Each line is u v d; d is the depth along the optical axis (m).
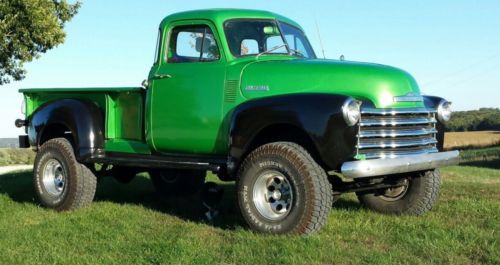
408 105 5.53
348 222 5.79
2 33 16.00
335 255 4.54
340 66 5.60
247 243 4.99
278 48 6.41
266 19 6.50
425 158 5.48
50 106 7.36
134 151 6.77
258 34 6.37
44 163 7.21
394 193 6.41
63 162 7.01
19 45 16.38
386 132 5.29
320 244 4.85
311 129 5.08
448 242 4.84
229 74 5.96
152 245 4.98
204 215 6.33
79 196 6.95
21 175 11.77
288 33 6.64
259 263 4.39
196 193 8.29
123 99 6.97
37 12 16.36
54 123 7.26
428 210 6.28
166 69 6.43
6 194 8.24
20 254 4.82
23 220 6.36
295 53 6.53
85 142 6.88
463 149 39.78
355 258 4.47
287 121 5.21
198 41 6.30
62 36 17.36
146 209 6.94
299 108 5.16
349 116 4.98
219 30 6.15
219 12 6.29
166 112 6.36
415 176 6.11
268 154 5.30
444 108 5.92
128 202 7.59
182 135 6.25
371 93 5.38
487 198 7.36
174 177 8.17
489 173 13.62
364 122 5.11
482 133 48.84
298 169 5.12
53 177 7.21
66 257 4.68
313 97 5.18
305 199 5.09
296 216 5.13
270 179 5.36
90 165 7.09
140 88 6.70
